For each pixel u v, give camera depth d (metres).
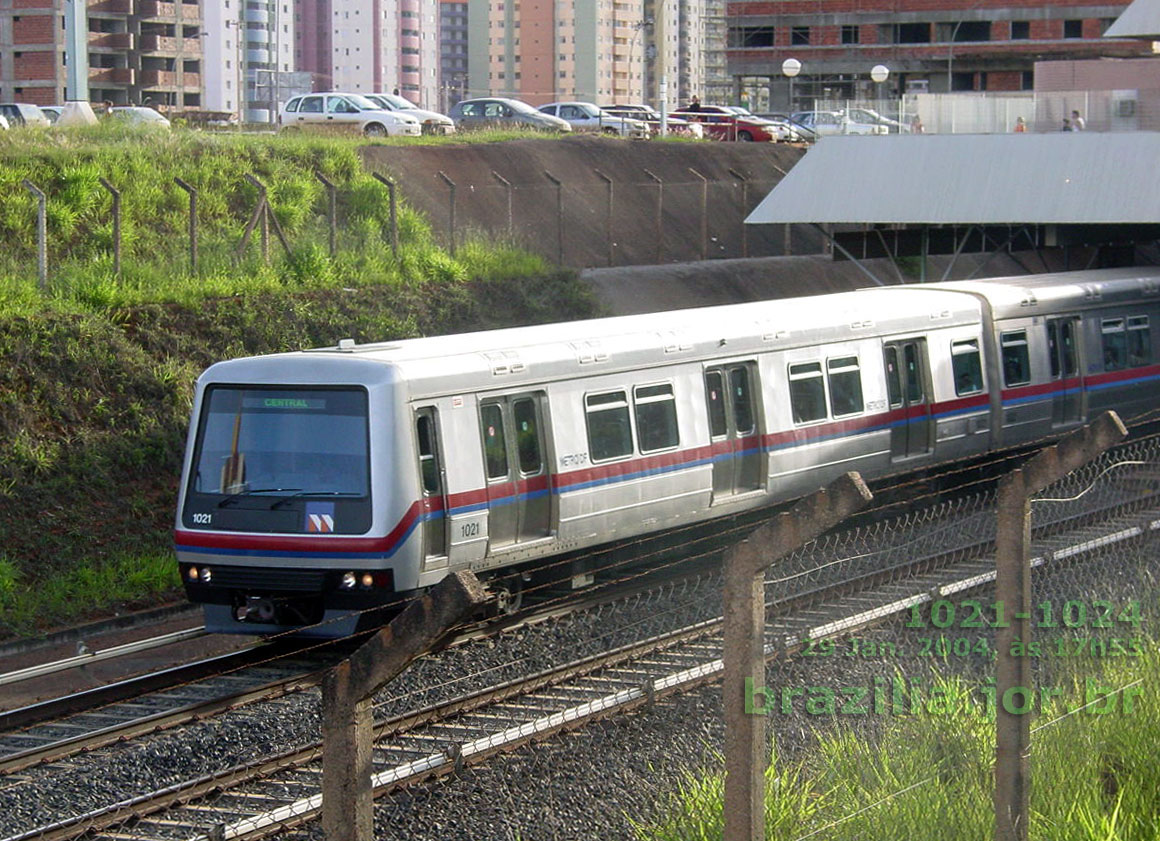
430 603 6.26
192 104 119.00
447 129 55.28
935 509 23.53
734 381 21.16
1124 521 20.67
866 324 23.30
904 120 32.56
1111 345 28.66
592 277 34.97
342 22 186.00
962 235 36.91
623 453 19.39
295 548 16.81
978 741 11.20
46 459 20.84
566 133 51.47
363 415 16.80
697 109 72.25
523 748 12.74
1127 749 10.99
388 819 11.10
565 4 190.25
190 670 16.22
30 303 23.27
